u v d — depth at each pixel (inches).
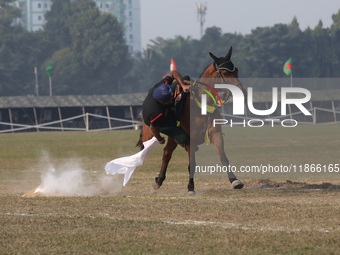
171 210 576.4
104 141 2347.4
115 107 4281.5
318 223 496.4
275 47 7234.3
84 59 7509.8
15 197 708.0
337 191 715.4
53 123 4052.7
